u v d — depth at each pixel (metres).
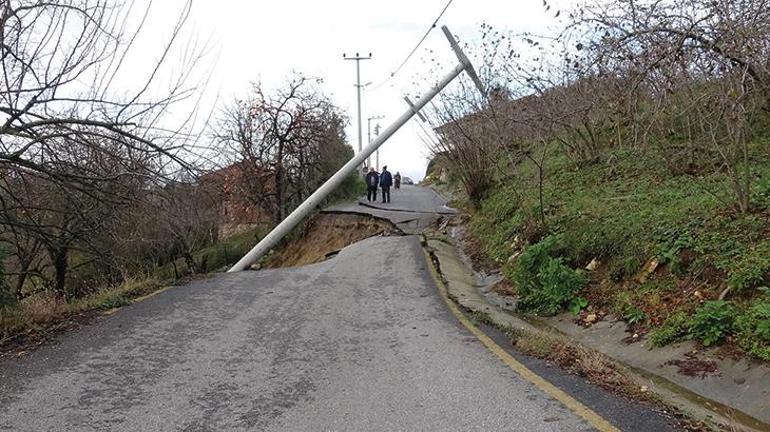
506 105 13.30
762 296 5.30
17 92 6.56
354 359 5.68
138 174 7.99
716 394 4.61
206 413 4.27
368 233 19.98
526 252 8.91
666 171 10.30
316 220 24.36
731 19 5.86
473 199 16.44
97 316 7.20
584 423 3.93
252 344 6.21
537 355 5.62
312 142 26.22
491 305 8.62
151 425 4.05
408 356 5.73
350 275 11.26
